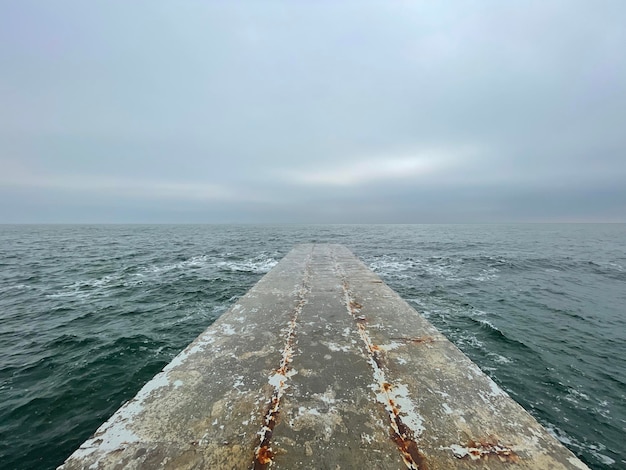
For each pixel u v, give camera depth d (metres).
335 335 2.49
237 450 1.26
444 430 1.39
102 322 6.90
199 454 1.23
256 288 4.23
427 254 19.59
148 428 1.38
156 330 6.42
